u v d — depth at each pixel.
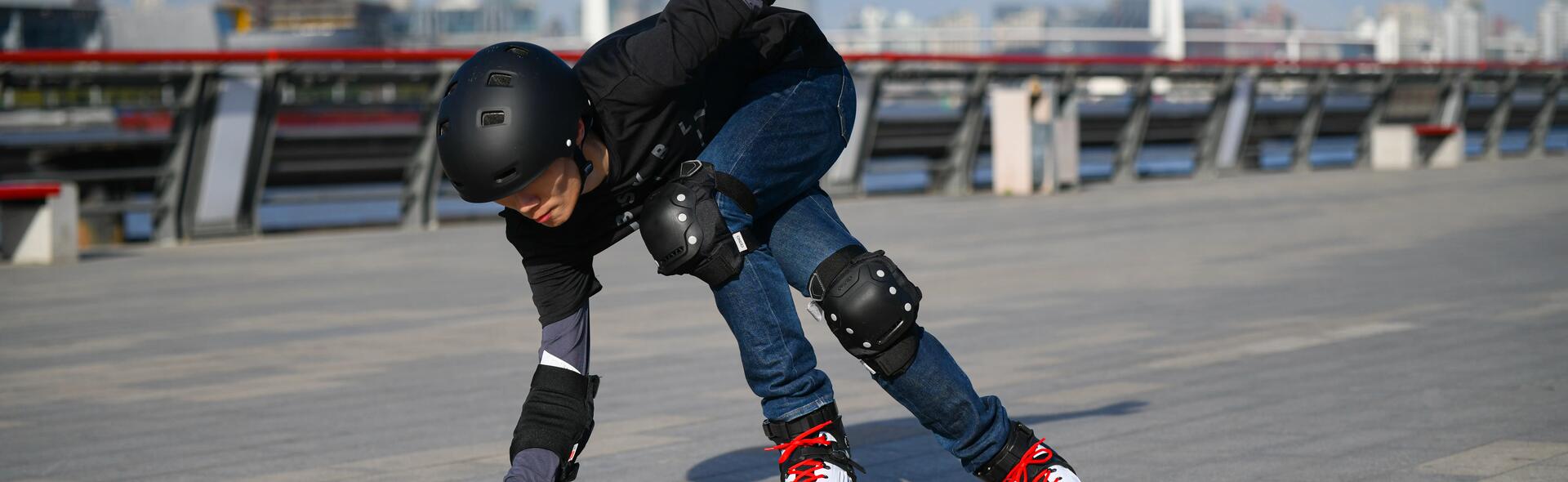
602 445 4.04
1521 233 10.38
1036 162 17.62
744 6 2.32
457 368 5.68
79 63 12.20
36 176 13.29
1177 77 19.81
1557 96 25.94
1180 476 3.40
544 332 2.53
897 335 2.50
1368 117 23.20
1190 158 23.31
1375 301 6.93
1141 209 14.43
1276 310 6.71
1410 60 23.09
